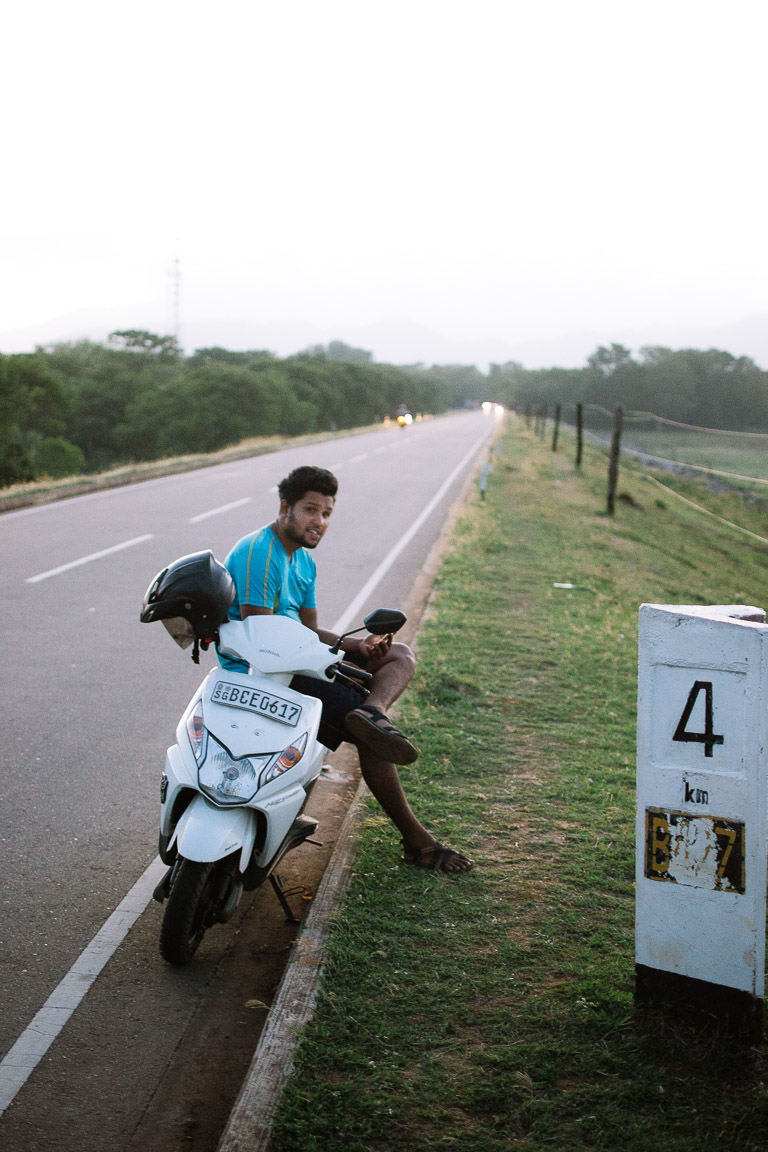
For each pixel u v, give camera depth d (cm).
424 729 574
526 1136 248
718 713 273
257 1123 250
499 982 317
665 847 285
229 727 337
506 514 1833
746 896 275
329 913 355
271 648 351
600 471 3659
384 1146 244
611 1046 281
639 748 286
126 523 1447
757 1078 267
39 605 899
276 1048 279
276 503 1772
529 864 405
